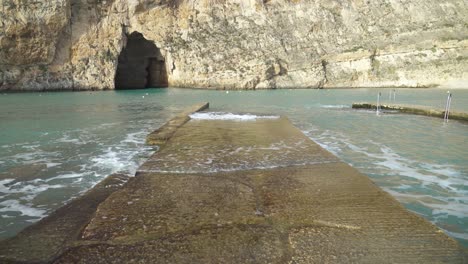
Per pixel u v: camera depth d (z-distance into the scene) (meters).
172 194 4.39
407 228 3.42
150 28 39.28
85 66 36.09
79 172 6.40
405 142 8.95
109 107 18.80
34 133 10.63
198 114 13.73
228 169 5.64
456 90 30.06
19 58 32.81
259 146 7.48
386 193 4.44
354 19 40.53
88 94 30.14
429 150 8.01
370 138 9.52
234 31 40.25
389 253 2.94
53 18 32.88
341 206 3.98
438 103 18.80
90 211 4.20
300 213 3.78
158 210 3.86
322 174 5.30
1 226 4.15
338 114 15.05
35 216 4.45
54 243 3.33
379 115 14.58
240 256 2.89
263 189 4.60
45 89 34.00
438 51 35.50
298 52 39.19
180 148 7.30
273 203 4.08
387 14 39.66
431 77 35.16
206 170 5.58
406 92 28.66
